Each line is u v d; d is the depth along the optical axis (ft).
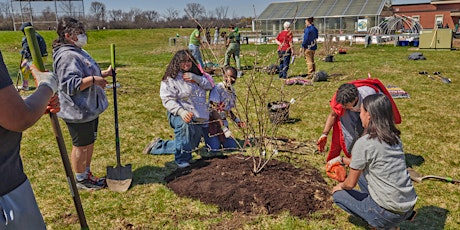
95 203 13.39
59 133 8.68
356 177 10.33
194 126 15.66
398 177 9.93
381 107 9.94
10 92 5.37
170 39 89.10
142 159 17.28
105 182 14.70
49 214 12.69
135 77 39.68
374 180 10.19
